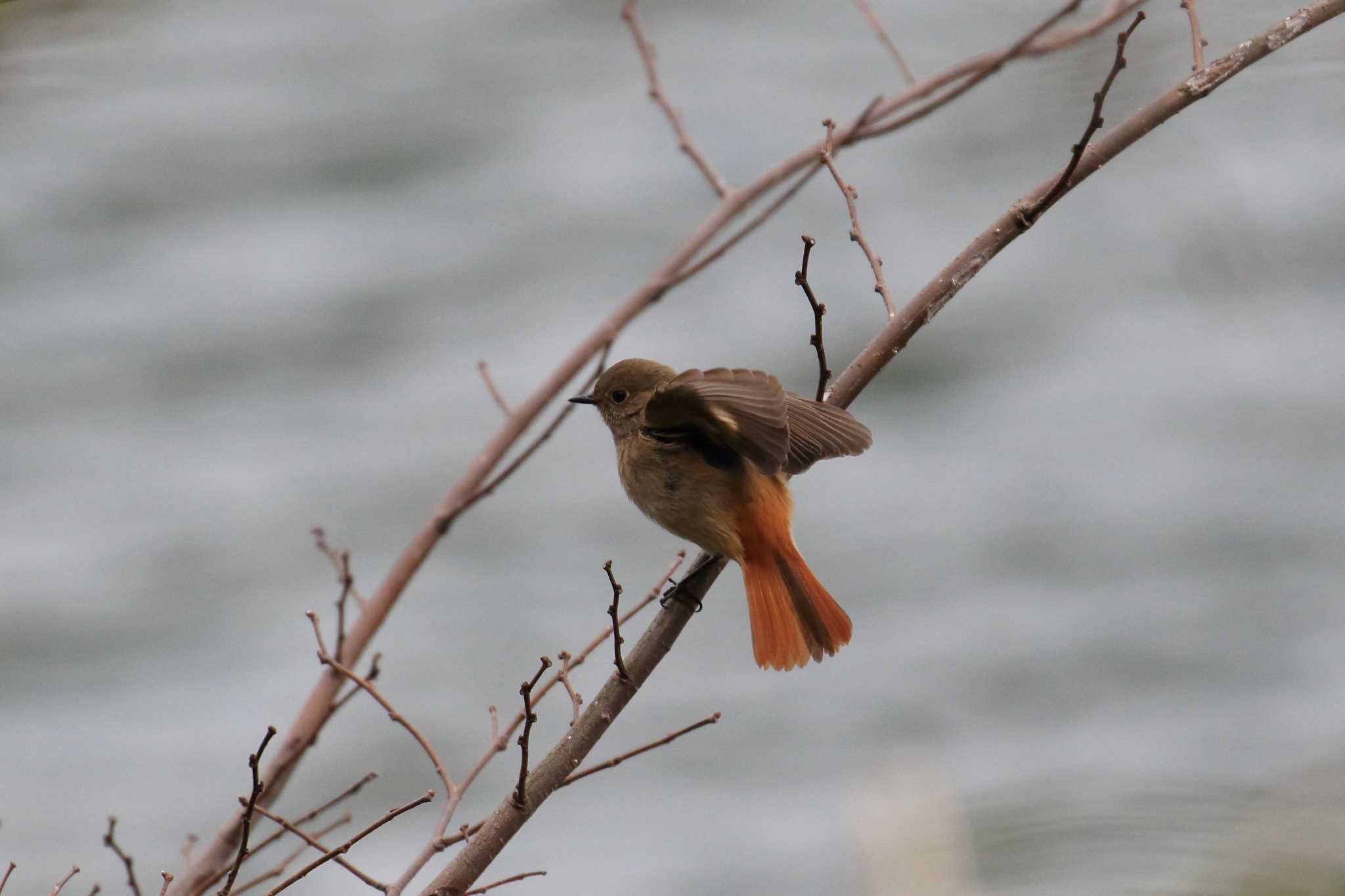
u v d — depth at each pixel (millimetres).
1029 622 13406
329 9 22812
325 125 21578
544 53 23781
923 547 14820
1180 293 18000
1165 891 4262
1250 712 11891
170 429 16656
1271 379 16719
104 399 17266
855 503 15680
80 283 19188
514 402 16922
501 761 12664
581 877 11266
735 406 5578
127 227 19922
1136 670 12586
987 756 11750
